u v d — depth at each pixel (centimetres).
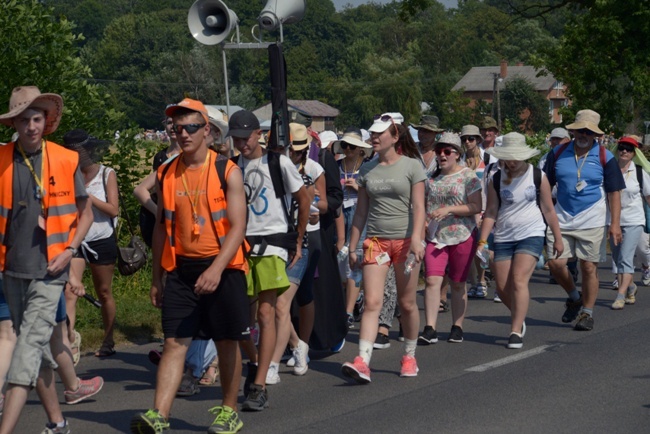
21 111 690
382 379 969
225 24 1164
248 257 841
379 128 938
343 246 1166
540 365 1023
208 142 993
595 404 857
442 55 14138
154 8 14675
